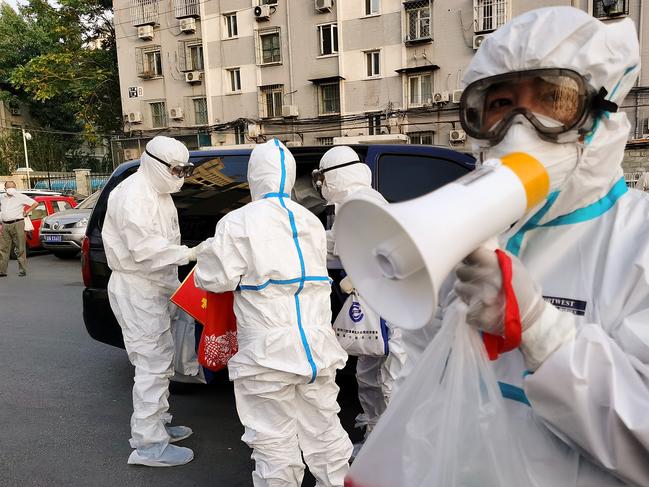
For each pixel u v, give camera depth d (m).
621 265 0.90
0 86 33.06
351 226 0.83
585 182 0.93
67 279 9.05
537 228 1.01
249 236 2.07
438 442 0.93
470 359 0.90
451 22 15.83
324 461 2.21
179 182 2.87
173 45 20.53
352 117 17.61
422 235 0.67
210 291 2.21
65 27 22.86
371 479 1.04
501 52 0.95
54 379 4.26
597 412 0.80
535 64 0.91
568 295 0.94
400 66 16.69
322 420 2.21
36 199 12.42
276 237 2.11
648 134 13.52
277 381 2.06
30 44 31.80
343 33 17.36
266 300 2.10
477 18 15.31
